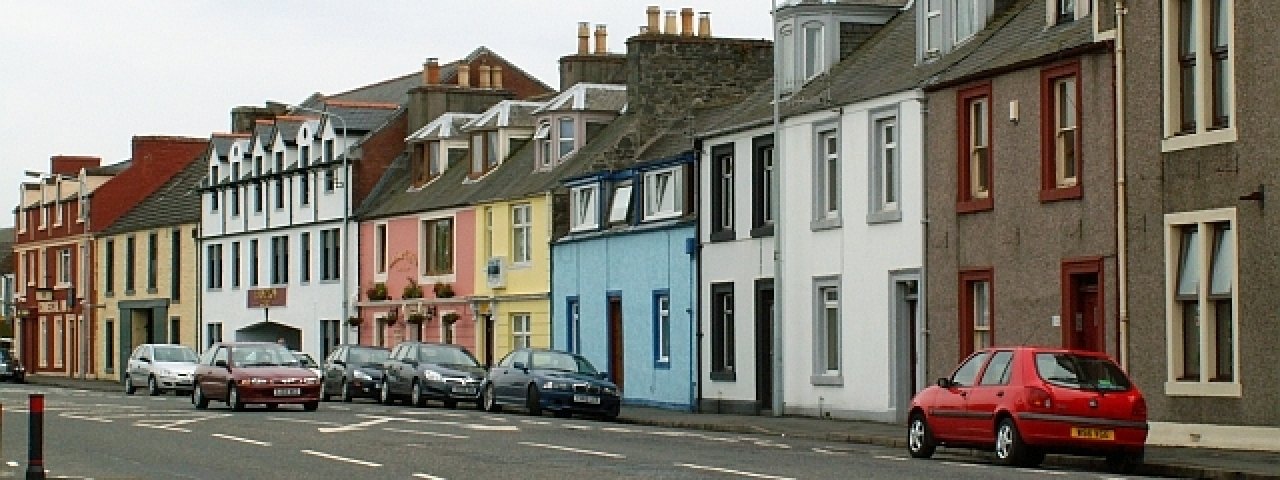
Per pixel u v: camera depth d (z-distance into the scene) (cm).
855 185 3938
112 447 3041
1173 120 2980
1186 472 2473
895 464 2533
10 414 4219
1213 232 2916
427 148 6712
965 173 3553
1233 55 2850
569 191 5503
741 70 5497
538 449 2861
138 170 9044
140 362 6281
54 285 9519
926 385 3659
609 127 5716
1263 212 2791
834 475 2297
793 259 4194
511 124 6222
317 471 2484
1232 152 2848
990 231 3462
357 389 5384
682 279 4725
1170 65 2981
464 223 6122
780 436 3512
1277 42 2775
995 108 3456
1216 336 2912
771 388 4319
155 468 2589
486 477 2330
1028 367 2552
